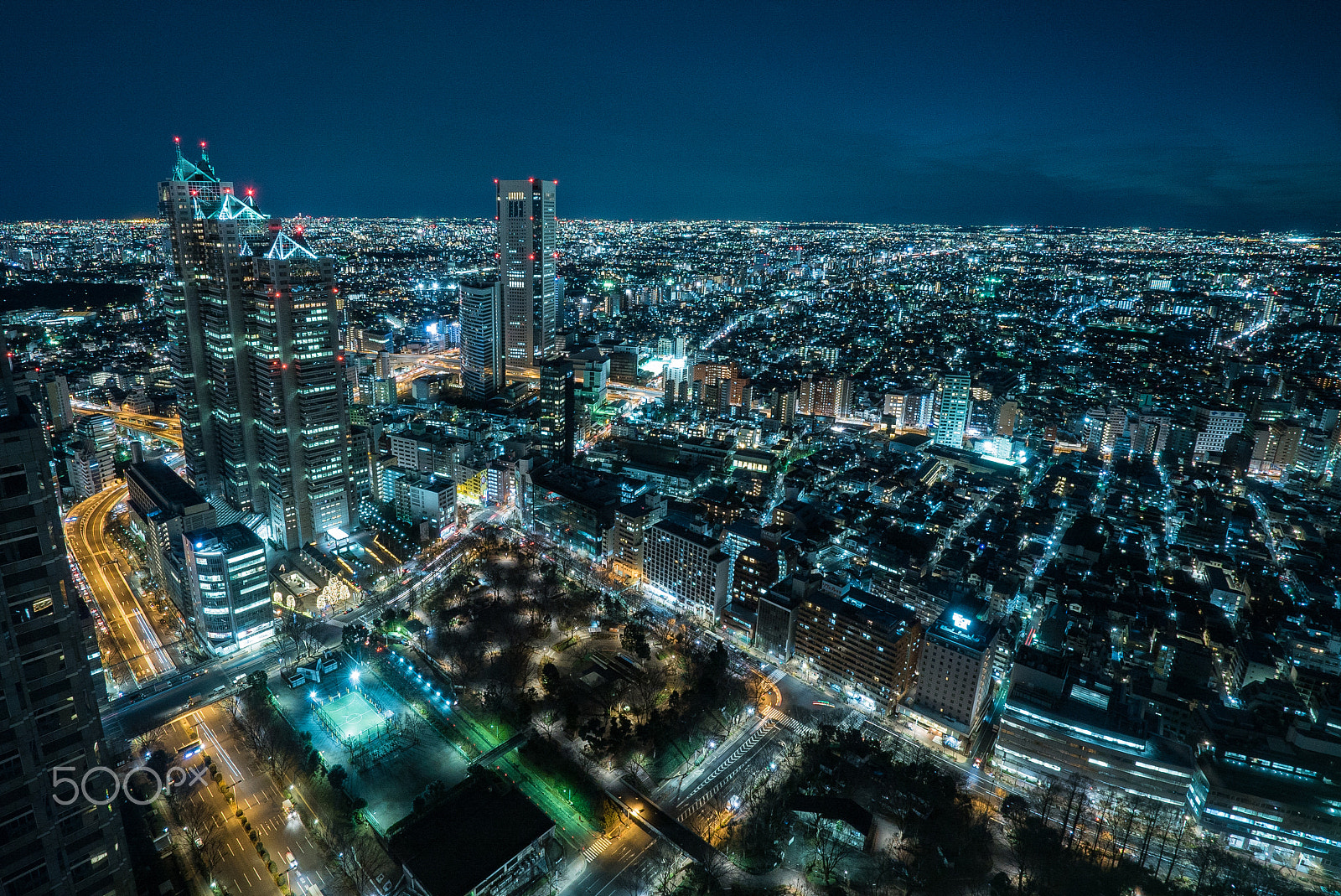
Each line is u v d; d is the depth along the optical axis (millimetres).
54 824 159000
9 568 145500
